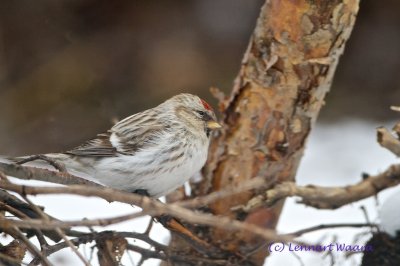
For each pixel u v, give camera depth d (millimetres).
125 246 8992
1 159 8594
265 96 9812
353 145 15070
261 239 9922
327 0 9273
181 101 10188
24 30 17281
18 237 7977
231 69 17484
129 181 9789
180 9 18297
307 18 9359
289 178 9977
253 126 9922
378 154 14648
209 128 10078
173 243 10234
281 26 9484
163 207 6824
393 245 9312
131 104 16734
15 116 16203
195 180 10359
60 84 16828
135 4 18094
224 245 9914
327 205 9680
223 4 18234
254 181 7594
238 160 10016
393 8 17812
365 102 16594
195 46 17797
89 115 16391
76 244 8805
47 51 17266
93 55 17391
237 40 17938
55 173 7828
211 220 6699
